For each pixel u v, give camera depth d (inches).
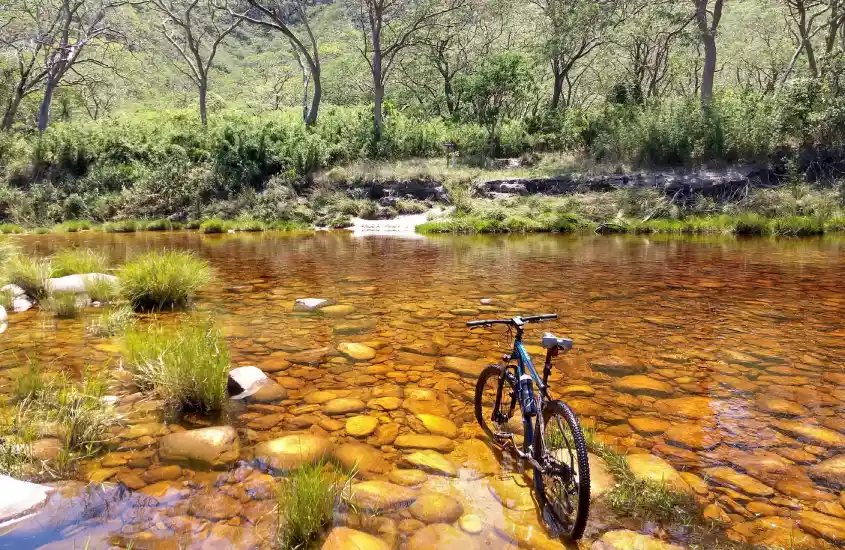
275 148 974.4
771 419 140.9
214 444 121.1
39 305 265.1
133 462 114.5
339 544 85.7
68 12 1312.7
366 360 189.2
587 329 230.4
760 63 1444.4
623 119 909.8
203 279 309.6
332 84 2176.4
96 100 2070.6
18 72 1518.2
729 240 576.4
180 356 151.6
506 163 988.6
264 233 731.4
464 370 179.5
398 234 706.2
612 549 88.2
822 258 432.1
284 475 110.1
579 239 613.6
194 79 1475.1
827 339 213.3
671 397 156.3
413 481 109.3
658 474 110.6
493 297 295.3
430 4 1115.9
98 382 151.2
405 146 1056.8
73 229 798.5
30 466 110.3
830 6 1019.9
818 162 749.9
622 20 1038.4
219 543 87.4
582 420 140.9
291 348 202.4
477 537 91.0
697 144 808.9
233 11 1263.5
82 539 87.4
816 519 96.9
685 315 253.6
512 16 1496.1
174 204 897.5
